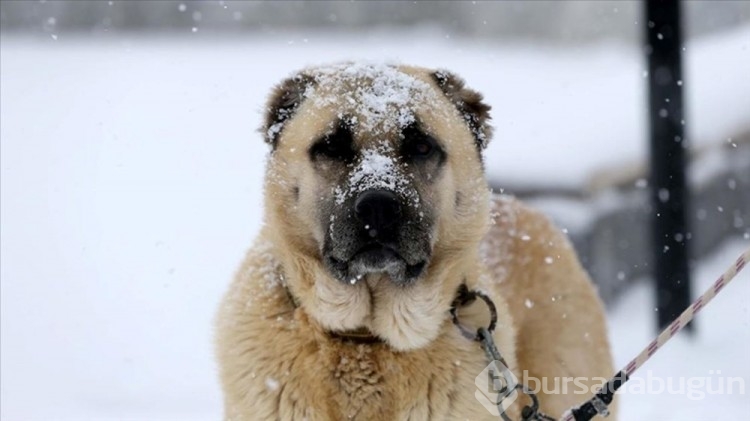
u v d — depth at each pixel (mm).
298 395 4371
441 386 4402
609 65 23828
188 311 10508
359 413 4387
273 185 4637
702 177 12812
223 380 4551
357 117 4512
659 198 9648
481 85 19469
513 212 5969
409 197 4398
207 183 15484
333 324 4383
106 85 22312
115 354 9234
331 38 27984
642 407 7043
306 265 4453
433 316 4422
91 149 17906
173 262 12156
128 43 28328
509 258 5645
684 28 9828
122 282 11539
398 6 29797
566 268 5910
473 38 29828
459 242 4633
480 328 4516
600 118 13820
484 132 4977
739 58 15172
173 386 8281
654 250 9633
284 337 4398
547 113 15195
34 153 17828
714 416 6543
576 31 29703
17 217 14445
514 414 4617
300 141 4590
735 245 13047
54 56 25844
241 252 12406
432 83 4852
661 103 9688
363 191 4320
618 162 11648
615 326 10484
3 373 8609
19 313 10516
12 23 30344
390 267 4355
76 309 10688
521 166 11328
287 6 30297
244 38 28984
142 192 15320
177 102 20484
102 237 13336
